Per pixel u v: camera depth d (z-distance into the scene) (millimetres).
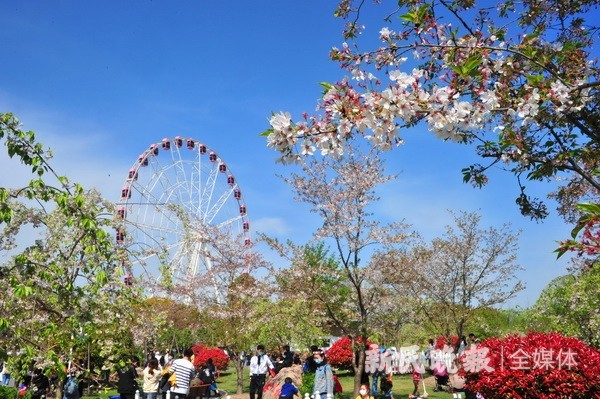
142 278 10828
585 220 3973
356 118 3676
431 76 4980
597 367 8242
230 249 22500
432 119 3744
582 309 18734
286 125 3770
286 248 15953
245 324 19500
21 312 6082
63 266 6434
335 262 18078
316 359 11156
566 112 4785
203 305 22031
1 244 6344
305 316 16953
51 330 6434
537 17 6027
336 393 16203
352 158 15570
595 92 5352
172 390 11977
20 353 6121
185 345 36188
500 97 4332
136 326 18609
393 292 16766
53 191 5734
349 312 16000
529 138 5570
